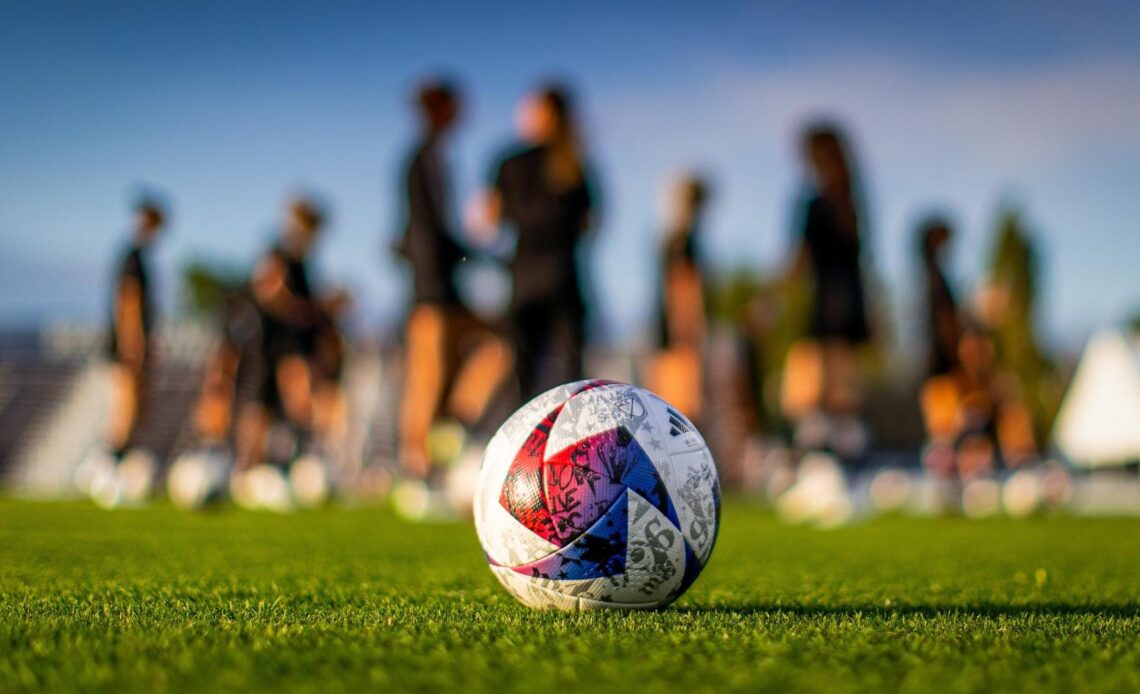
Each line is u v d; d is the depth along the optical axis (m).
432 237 7.66
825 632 2.29
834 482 7.62
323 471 11.49
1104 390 17.56
